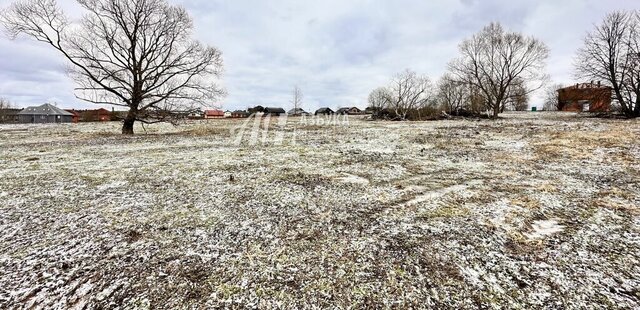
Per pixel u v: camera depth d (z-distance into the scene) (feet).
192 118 121.39
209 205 16.66
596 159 28.89
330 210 15.90
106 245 11.91
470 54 129.39
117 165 27.78
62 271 10.09
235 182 21.65
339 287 9.34
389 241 12.33
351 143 44.09
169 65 66.18
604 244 11.89
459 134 53.06
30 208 16.07
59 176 23.39
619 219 14.37
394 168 26.35
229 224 14.05
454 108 130.82
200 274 9.99
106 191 19.33
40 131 72.08
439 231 13.25
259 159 30.89
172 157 32.30
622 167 25.35
